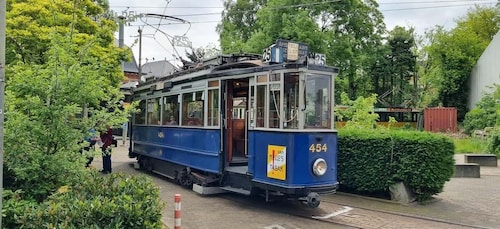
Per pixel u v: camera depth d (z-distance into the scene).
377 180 10.19
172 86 12.83
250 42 34.09
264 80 8.98
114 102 7.00
